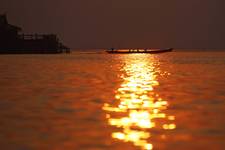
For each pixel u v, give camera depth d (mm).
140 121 30984
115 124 29781
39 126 28938
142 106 38531
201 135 26422
